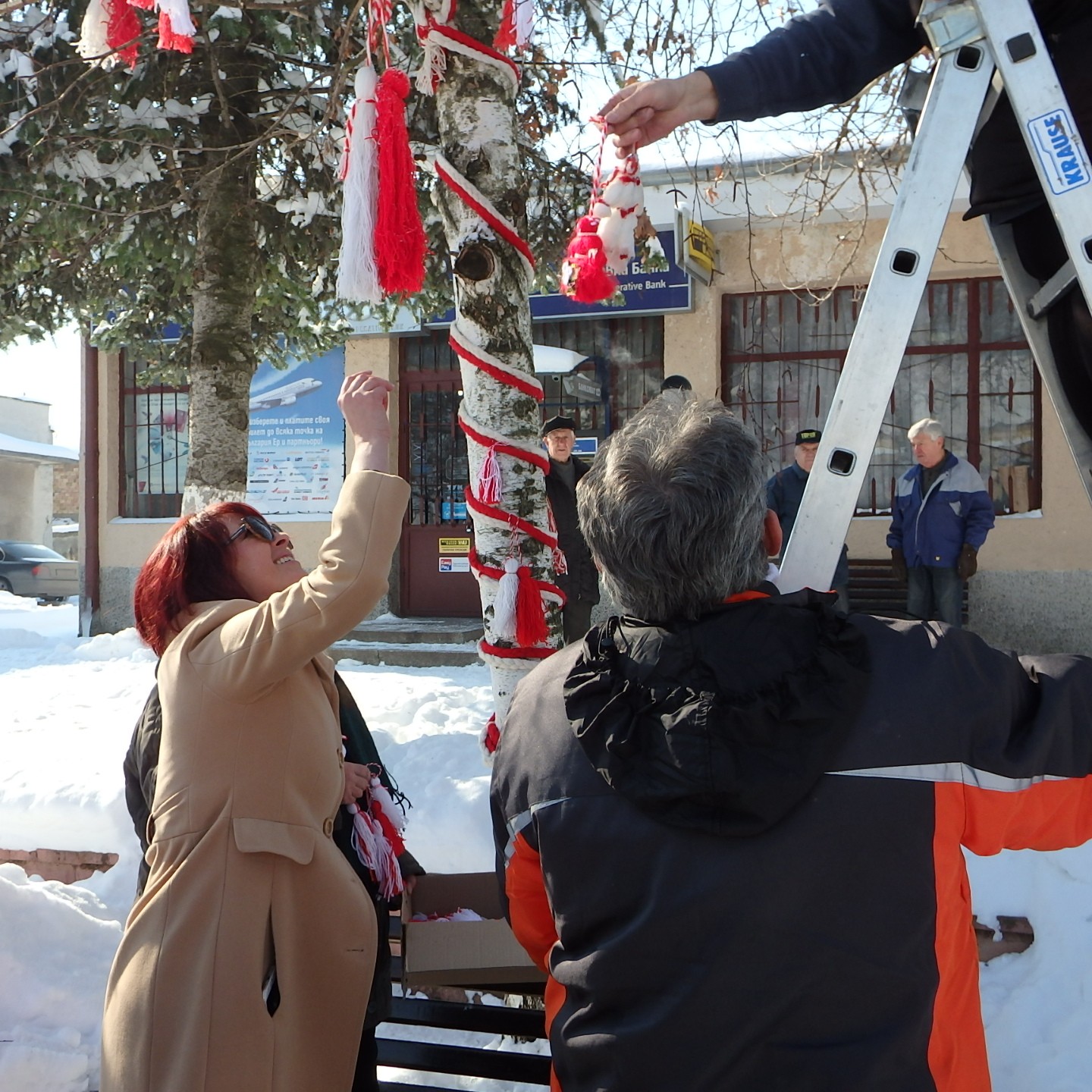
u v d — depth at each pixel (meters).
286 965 1.85
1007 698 1.25
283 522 10.83
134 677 8.27
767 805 1.18
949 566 7.52
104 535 11.45
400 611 10.78
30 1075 2.62
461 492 10.62
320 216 6.34
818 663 1.23
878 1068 1.14
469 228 3.88
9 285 7.07
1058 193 1.45
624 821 1.25
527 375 3.98
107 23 3.82
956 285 9.22
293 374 10.79
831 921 1.18
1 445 33.41
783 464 9.65
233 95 5.93
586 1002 1.27
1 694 7.43
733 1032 1.17
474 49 3.88
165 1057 1.78
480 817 4.09
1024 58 1.45
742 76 1.63
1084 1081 2.92
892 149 5.37
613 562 1.32
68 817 4.29
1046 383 1.88
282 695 1.95
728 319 9.77
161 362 8.82
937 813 1.20
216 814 1.88
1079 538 8.70
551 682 1.40
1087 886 3.56
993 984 3.39
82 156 5.79
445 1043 3.33
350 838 2.23
